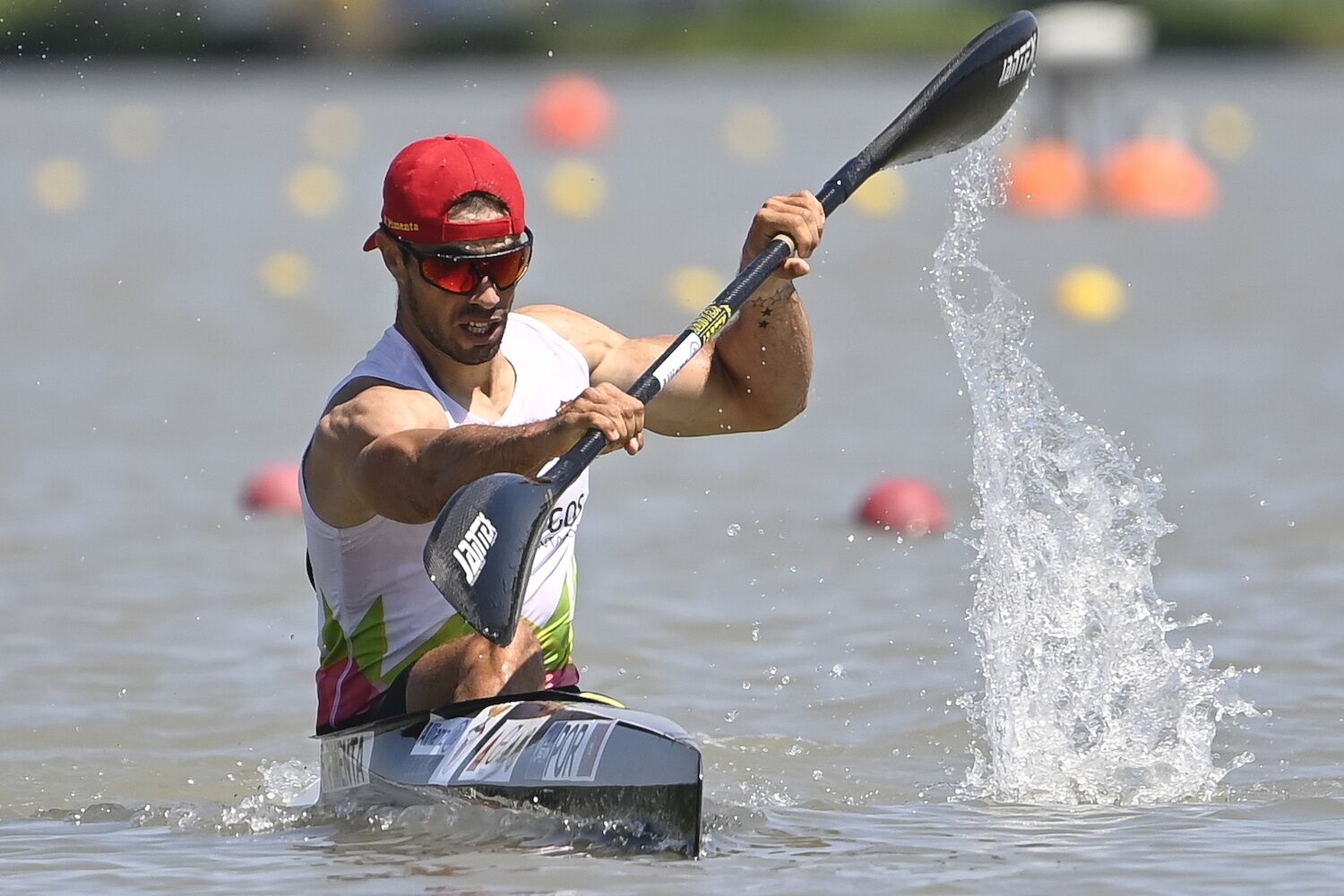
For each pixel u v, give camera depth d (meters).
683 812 16.27
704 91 187.25
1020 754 20.02
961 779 20.14
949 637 26.58
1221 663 24.64
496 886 15.55
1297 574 29.19
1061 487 22.36
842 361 50.56
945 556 31.45
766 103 169.12
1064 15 96.75
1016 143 106.38
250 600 29.27
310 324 59.06
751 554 31.77
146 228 89.62
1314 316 57.06
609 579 30.17
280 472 36.38
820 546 32.28
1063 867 16.22
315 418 44.12
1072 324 56.91
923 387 46.69
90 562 31.48
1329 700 22.84
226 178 115.50
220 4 176.50
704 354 19.08
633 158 126.38
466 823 17.31
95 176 118.56
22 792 20.11
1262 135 136.62
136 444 41.28
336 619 18.28
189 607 28.78
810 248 18.50
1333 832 17.45
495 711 17.66
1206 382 46.09
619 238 84.00
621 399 16.19
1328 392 44.28
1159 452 38.19
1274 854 16.62
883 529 33.34
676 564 31.12
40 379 49.38
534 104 153.62
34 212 97.56
